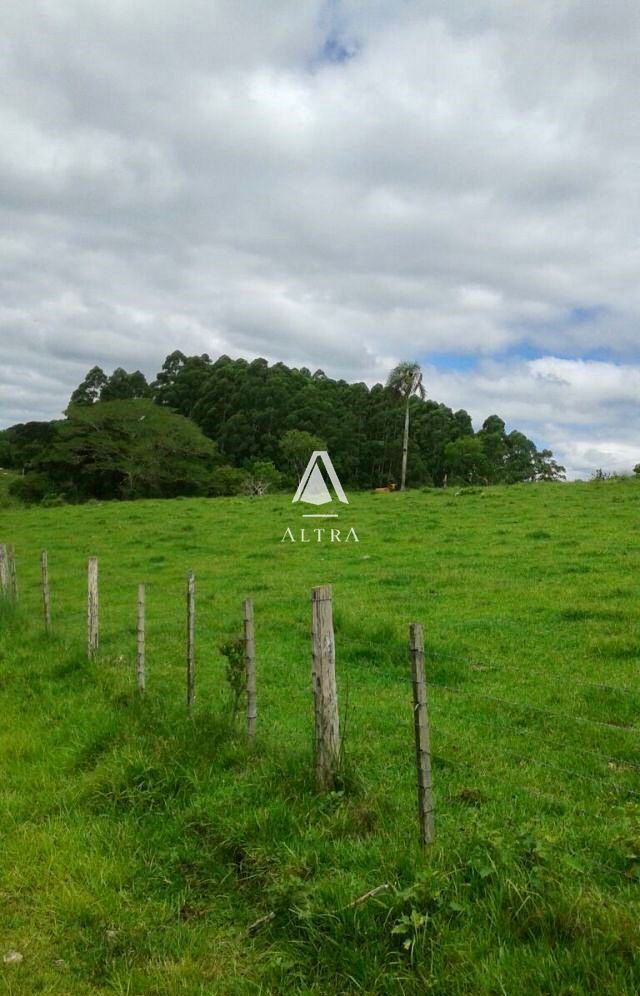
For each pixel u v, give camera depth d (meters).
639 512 28.19
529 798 6.55
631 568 17.66
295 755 6.62
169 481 72.06
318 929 4.57
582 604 14.07
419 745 5.23
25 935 4.95
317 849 5.37
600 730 8.22
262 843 5.56
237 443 87.19
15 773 7.36
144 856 5.75
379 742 7.91
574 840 5.69
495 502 34.50
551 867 4.71
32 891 5.43
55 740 8.11
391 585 17.30
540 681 10.01
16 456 95.94
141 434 74.44
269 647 12.21
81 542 28.95
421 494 41.41
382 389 92.06
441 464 87.25
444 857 4.89
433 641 12.02
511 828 5.40
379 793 6.20
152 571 21.70
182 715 7.90
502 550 21.36
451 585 16.89
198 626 14.00
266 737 7.47
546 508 31.12
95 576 11.02
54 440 76.75
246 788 6.27
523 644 11.88
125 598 17.84
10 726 8.69
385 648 11.48
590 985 3.88
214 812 6.02
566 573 17.52
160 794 6.52
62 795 6.77
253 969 4.51
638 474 43.84
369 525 29.16
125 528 32.16
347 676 10.58
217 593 17.42
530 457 93.56
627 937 4.09
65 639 12.51
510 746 7.91
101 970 4.61
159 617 15.19
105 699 9.14
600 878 4.98
